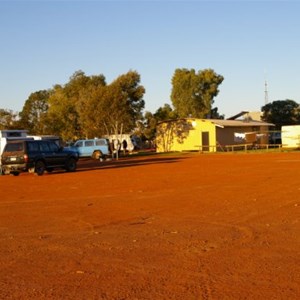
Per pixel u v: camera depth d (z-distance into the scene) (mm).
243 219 11430
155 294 6250
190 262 7738
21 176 27609
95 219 12016
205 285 6566
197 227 10609
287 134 59750
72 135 73250
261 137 62938
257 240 9227
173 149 59938
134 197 15859
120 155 54812
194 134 58188
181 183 19656
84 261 7969
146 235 9914
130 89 59906
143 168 29969
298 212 12195
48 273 7332
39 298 6199
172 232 10133
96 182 21484
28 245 9289
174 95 90938
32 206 14602
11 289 6598
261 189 16891
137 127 64125
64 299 6145
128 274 7160
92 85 68438
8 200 16281
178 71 91125
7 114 74750
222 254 8211
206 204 13859
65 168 29328
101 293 6344
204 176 22531
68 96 75812
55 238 9875
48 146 28188
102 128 58781
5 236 10211
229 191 16609
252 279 6797
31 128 77562
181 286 6547
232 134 58750
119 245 9055
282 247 8633
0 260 8180
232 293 6227
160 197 15648
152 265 7617
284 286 6469
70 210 13547
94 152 46156
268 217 11609
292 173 22797
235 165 29875
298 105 85188
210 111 90250
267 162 32062
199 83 89438
